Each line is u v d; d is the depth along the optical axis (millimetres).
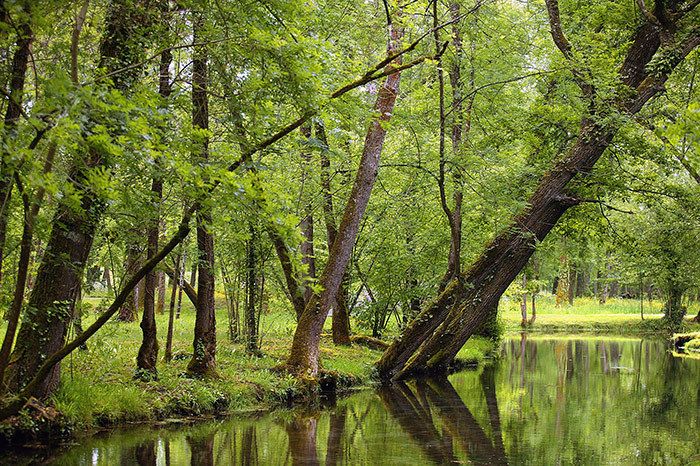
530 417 13383
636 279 41219
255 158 7934
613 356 27312
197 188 6438
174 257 13234
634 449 10477
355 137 17797
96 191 5820
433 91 16938
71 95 5375
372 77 8203
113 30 8547
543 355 27672
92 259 10906
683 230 21422
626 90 15352
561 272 48188
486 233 21297
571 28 16953
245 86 7570
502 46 17344
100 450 9266
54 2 6613
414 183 19375
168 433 10602
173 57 9633
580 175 17344
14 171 5797
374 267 22531
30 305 9188
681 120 6082
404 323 23297
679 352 29484
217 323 24406
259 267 16016
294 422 12180
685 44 13977
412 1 10406
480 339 28312
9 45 7125
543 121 17797
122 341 16203
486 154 16391
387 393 16312
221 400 12469
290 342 19500
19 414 8984
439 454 10039
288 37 7410
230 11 7461
